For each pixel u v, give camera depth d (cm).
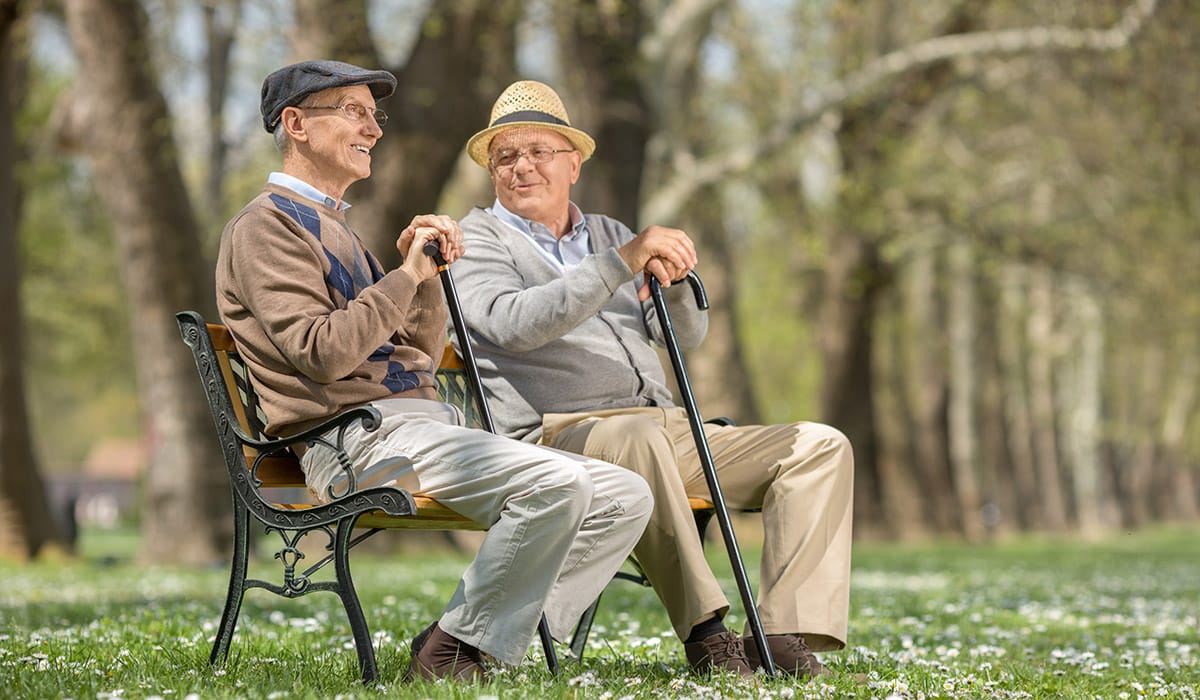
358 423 573
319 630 840
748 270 5391
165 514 2541
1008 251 3619
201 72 2873
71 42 2477
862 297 4153
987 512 6819
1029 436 7056
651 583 623
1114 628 1046
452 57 2289
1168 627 1067
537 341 631
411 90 2280
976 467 5994
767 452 645
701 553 602
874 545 4209
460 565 2191
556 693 521
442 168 2314
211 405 576
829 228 3744
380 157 2295
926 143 3553
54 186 4247
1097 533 6744
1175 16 2488
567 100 2617
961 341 5372
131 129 2408
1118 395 8094
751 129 3428
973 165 3534
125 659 642
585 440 618
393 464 568
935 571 2192
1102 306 4981
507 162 681
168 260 2467
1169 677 707
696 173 3031
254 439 575
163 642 744
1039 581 1866
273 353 567
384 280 573
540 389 655
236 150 3016
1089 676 698
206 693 518
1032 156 3362
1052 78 3006
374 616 954
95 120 2431
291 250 571
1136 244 3466
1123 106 2758
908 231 3669
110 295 4738
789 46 3275
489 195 3053
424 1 2316
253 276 564
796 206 3766
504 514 555
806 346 6450
